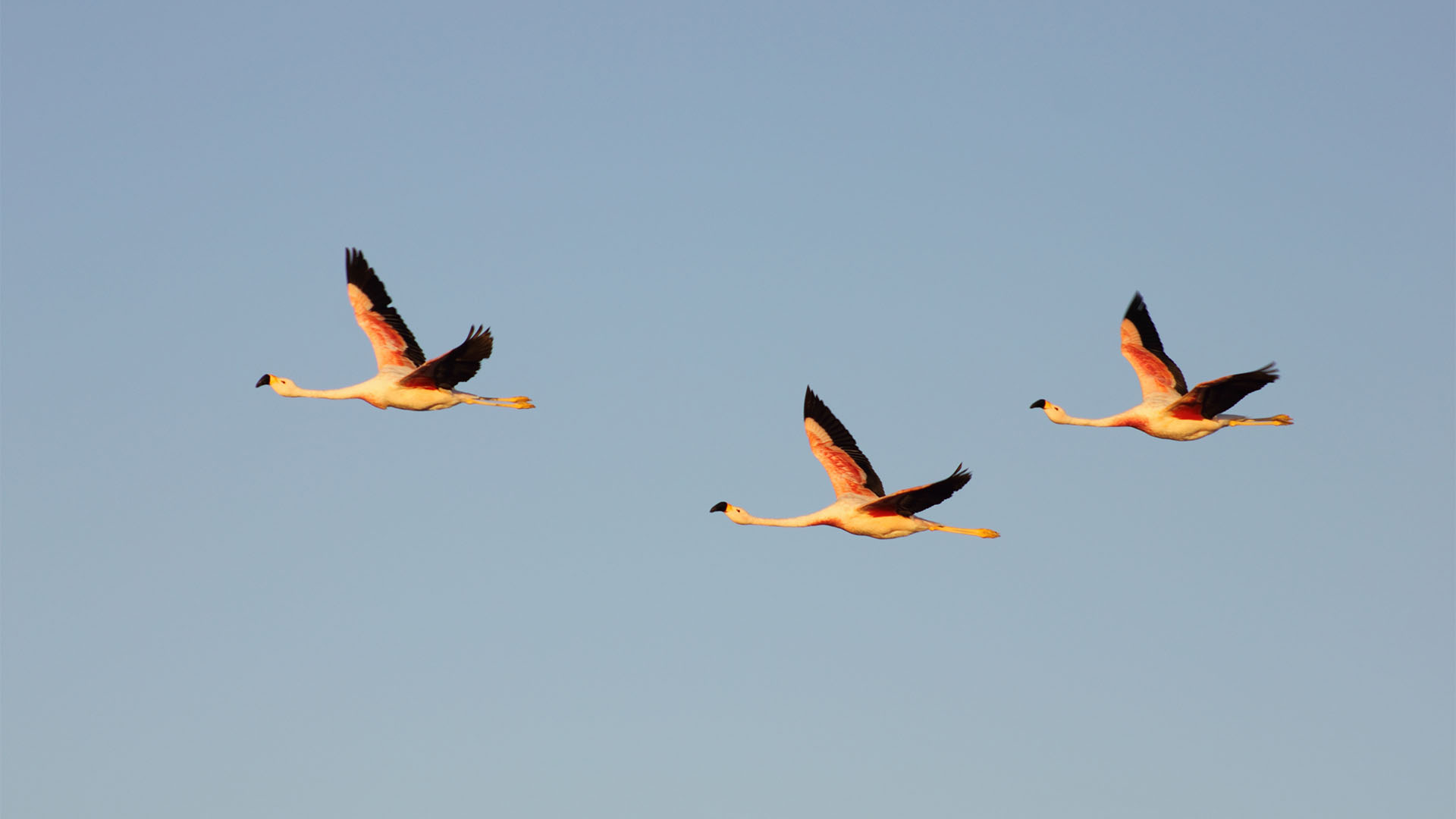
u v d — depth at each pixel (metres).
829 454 33.84
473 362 34.66
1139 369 35.69
